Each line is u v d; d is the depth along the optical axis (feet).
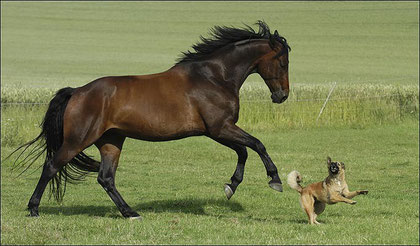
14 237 31.83
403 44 211.00
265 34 39.14
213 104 37.04
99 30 254.06
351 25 243.81
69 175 39.11
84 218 37.55
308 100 94.79
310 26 245.86
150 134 36.88
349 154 70.95
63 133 37.40
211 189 50.26
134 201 45.93
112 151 38.29
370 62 183.93
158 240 30.60
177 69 37.86
